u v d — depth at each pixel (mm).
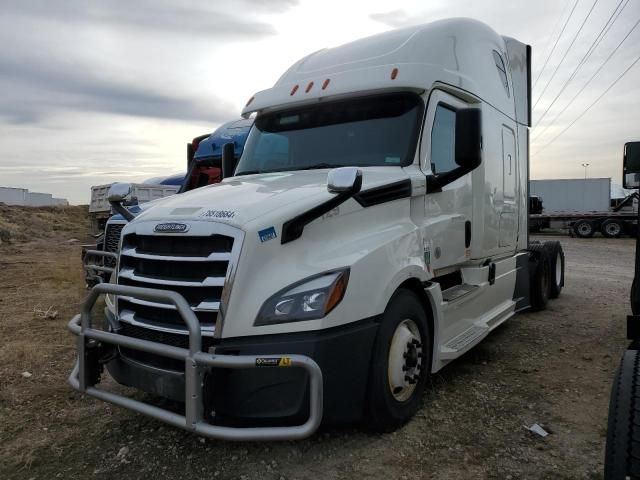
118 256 3789
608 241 25516
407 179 4113
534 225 31047
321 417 2902
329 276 3219
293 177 4328
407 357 3842
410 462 3373
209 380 3029
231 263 3100
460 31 5410
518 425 3902
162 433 3812
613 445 2402
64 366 5340
